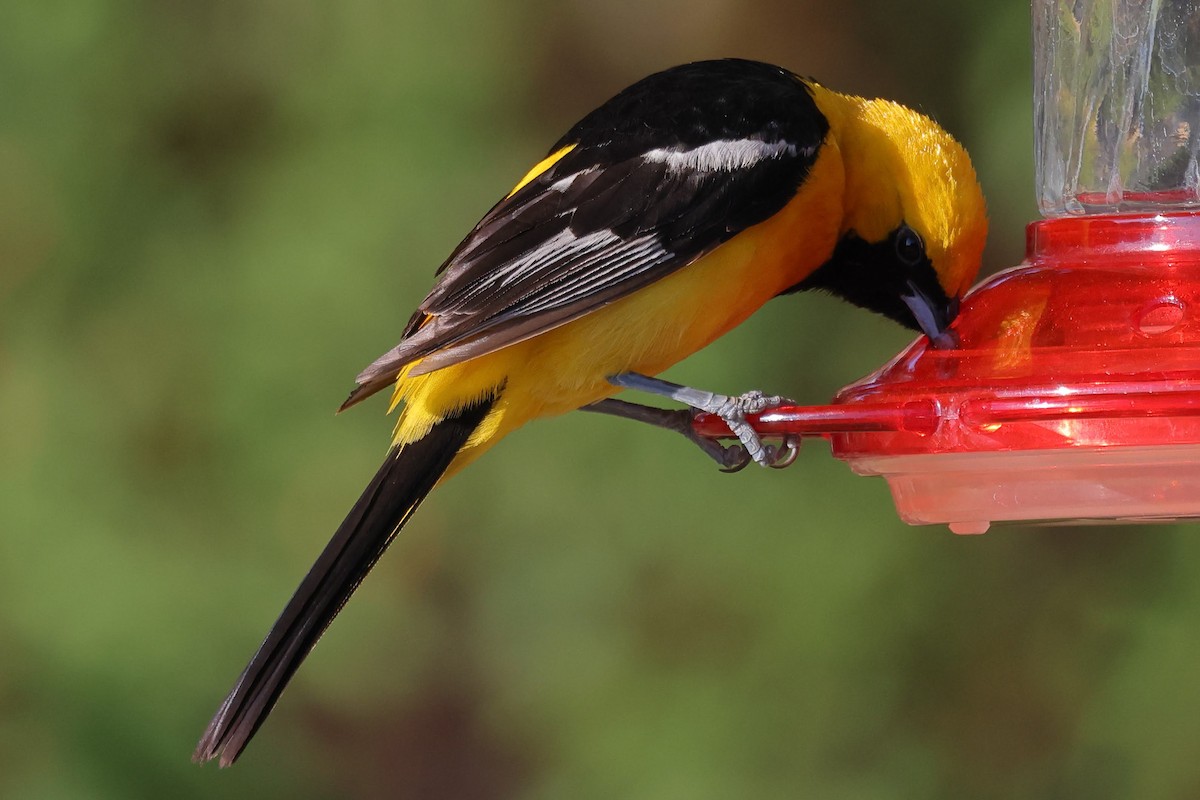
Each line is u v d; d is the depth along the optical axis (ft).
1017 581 39.32
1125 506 20.47
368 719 44.04
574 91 45.60
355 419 39.88
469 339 22.41
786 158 23.98
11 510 39.52
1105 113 24.20
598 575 39.45
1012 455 20.11
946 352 21.33
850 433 21.21
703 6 45.80
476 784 44.01
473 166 41.37
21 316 41.34
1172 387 18.94
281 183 41.27
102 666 38.40
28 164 41.63
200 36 42.45
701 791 38.14
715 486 38.96
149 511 39.83
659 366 24.22
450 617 41.47
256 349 40.14
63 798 37.60
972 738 38.88
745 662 38.55
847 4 45.34
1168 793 38.45
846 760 38.32
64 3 41.32
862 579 38.47
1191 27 23.79
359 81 41.93
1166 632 38.91
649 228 23.79
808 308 39.45
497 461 40.14
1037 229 23.08
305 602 23.27
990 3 42.50
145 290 41.14
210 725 22.86
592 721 38.96
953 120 43.73
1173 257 21.61
